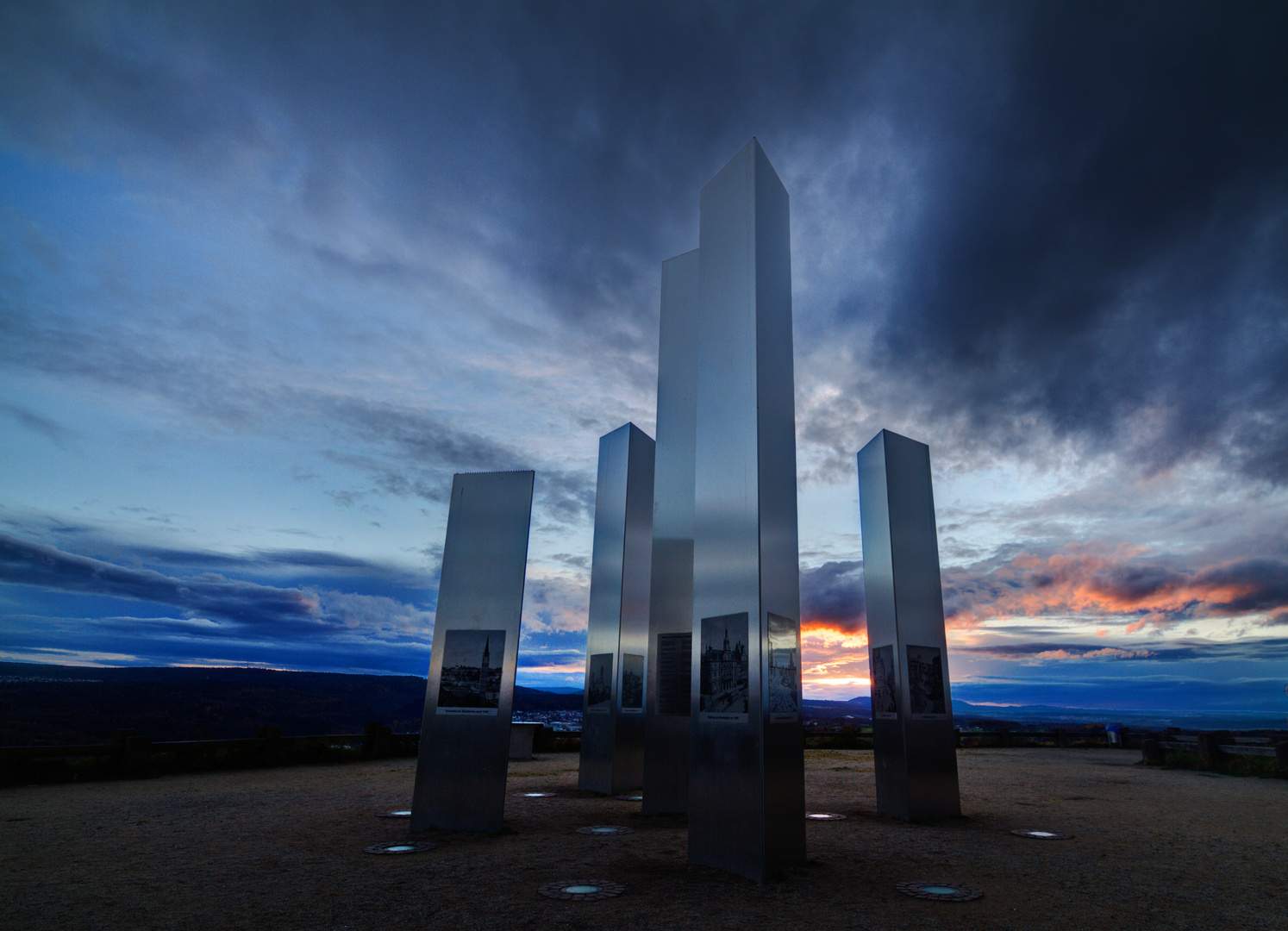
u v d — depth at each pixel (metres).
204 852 7.67
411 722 20.20
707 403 8.98
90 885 6.30
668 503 11.85
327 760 17.86
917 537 11.78
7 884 6.36
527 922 5.33
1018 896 6.15
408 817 9.84
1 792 12.20
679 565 11.51
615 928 5.21
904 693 10.66
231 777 14.73
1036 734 26.14
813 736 25.84
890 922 5.40
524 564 9.72
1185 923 5.40
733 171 9.33
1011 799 12.31
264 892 6.09
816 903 5.95
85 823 9.34
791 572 8.36
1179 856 7.76
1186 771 17.20
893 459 11.96
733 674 7.62
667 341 12.59
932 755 10.65
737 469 8.23
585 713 13.67
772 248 9.18
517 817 10.23
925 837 8.90
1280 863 7.42
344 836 8.59
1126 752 23.55
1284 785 14.33
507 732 9.15
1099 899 6.04
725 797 7.31
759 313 8.55
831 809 11.31
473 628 9.67
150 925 5.23
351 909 5.63
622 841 8.50
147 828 8.98
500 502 10.13
